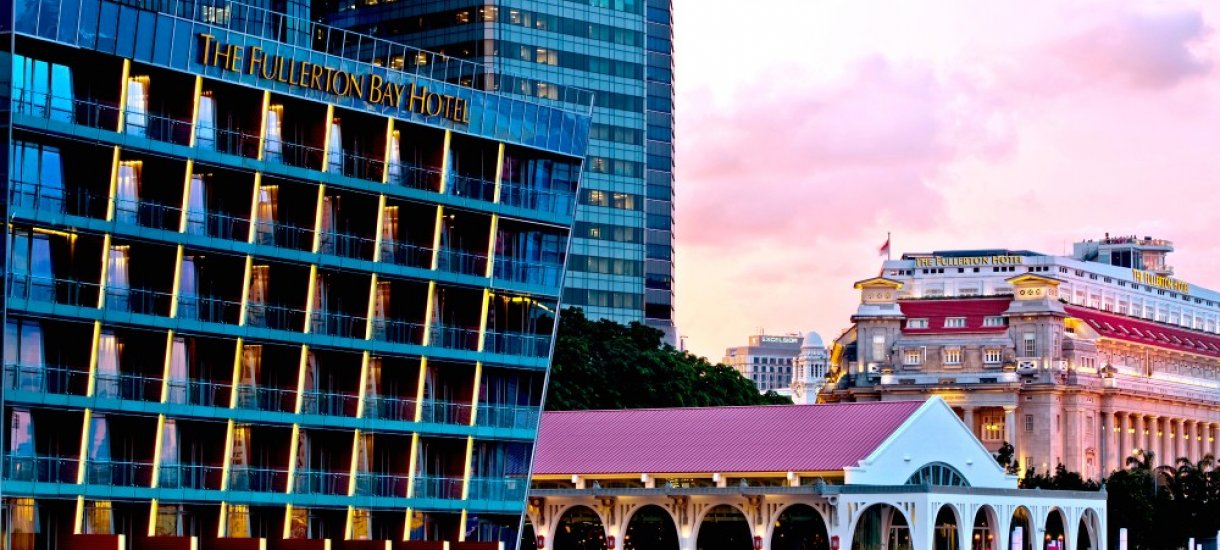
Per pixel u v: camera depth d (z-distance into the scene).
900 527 172.75
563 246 123.94
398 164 115.31
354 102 112.44
